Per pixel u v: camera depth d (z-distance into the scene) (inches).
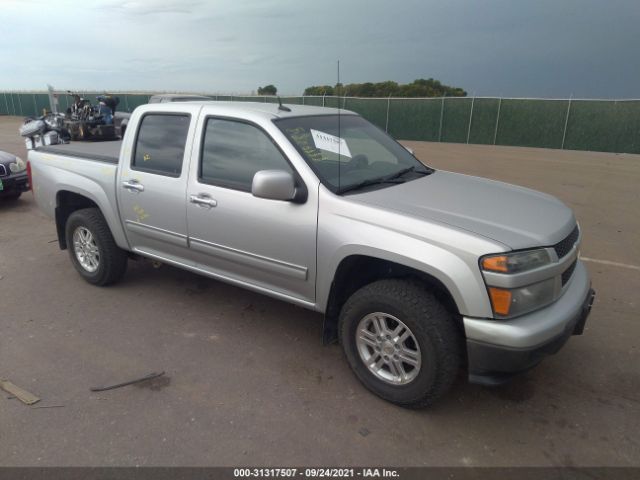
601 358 143.1
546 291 109.0
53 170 194.4
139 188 163.9
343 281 129.0
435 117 950.4
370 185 136.2
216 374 134.2
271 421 115.3
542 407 121.8
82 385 128.3
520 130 866.8
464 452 106.6
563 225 121.0
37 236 258.4
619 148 783.1
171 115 159.5
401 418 117.3
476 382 108.0
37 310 171.5
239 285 149.6
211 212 145.6
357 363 126.1
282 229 131.1
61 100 1332.4
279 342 151.6
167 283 196.2
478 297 103.4
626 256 233.0
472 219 114.5
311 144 137.4
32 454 104.0
